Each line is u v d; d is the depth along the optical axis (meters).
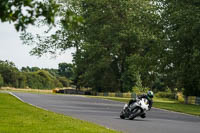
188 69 145.88
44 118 49.56
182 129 48.97
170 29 151.75
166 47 150.00
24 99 107.94
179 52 147.12
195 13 138.62
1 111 58.56
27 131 35.00
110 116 63.97
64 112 68.19
